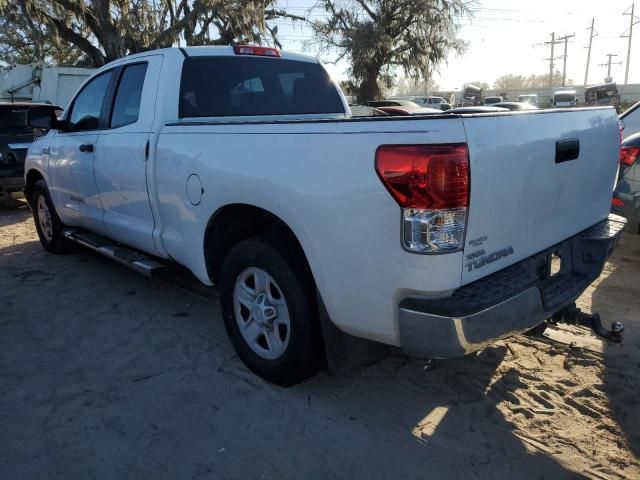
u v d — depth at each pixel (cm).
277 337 322
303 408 310
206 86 410
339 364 298
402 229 236
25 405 315
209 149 332
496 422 297
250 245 318
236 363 361
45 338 403
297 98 458
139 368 357
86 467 264
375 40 2906
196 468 263
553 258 306
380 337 263
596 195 342
